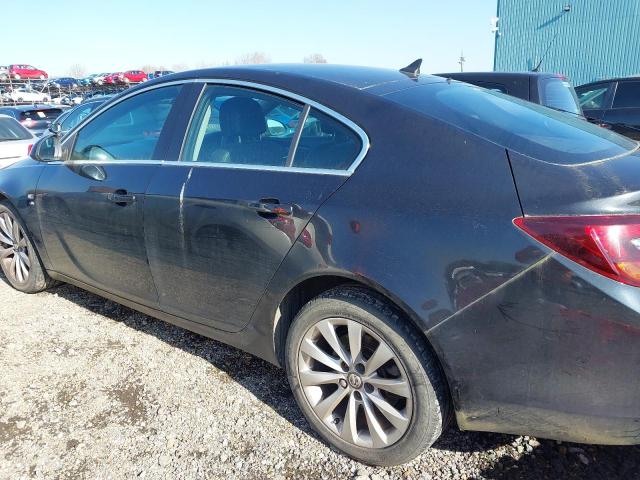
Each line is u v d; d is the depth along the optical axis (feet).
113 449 7.62
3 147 21.79
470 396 6.22
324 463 7.28
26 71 158.51
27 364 9.80
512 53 82.48
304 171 7.38
